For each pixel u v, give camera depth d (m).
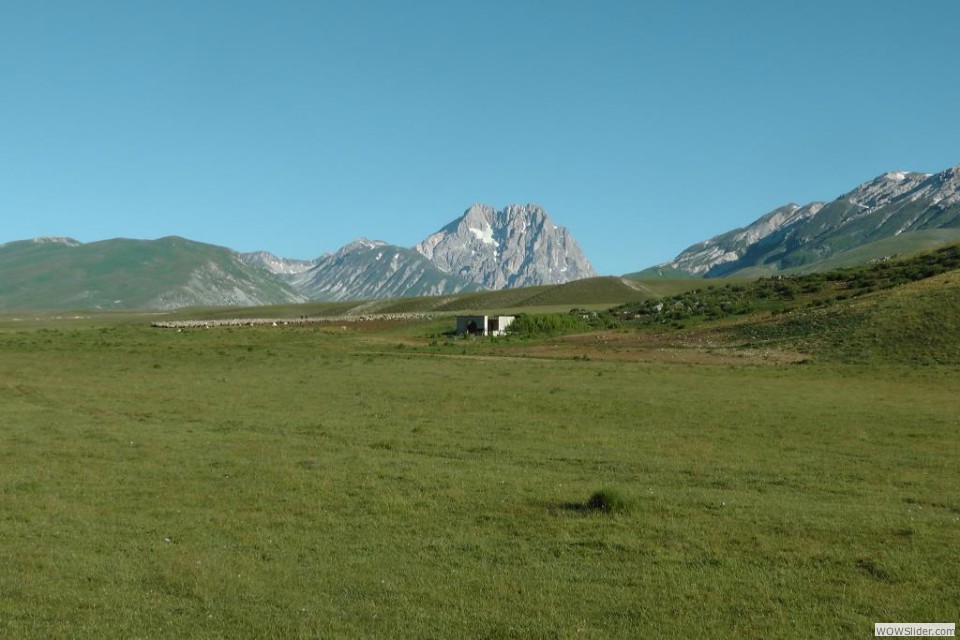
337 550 17.56
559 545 17.88
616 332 110.94
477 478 24.78
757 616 13.77
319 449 30.16
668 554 17.22
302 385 53.41
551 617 13.70
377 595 14.79
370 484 23.84
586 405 43.47
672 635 12.98
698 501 21.84
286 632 13.07
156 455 28.39
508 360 76.50
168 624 13.42
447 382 55.69
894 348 73.00
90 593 14.84
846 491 23.56
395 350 89.69
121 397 46.28
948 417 39.34
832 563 16.56
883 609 14.07
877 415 40.09
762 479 25.20
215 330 115.94
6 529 18.91
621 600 14.53
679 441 32.41
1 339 95.94
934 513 20.70
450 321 135.38
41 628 13.23
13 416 37.88
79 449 29.31
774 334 88.88
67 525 19.39
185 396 46.88
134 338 99.44
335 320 144.50
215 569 16.09
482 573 15.98
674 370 66.62
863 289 114.50
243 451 29.47
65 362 69.94
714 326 104.31
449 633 13.07
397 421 37.84
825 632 13.12
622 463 27.73
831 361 71.19
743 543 17.95
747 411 41.41
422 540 18.33
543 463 27.86
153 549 17.53
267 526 19.53
